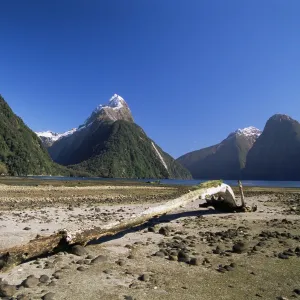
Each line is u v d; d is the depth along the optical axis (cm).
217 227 1264
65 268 701
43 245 730
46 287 589
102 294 559
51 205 2161
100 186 5725
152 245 934
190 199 1277
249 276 666
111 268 711
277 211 1864
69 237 772
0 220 1358
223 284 619
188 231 1172
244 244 883
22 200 2538
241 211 1767
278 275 673
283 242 972
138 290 581
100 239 1004
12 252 686
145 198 2998
